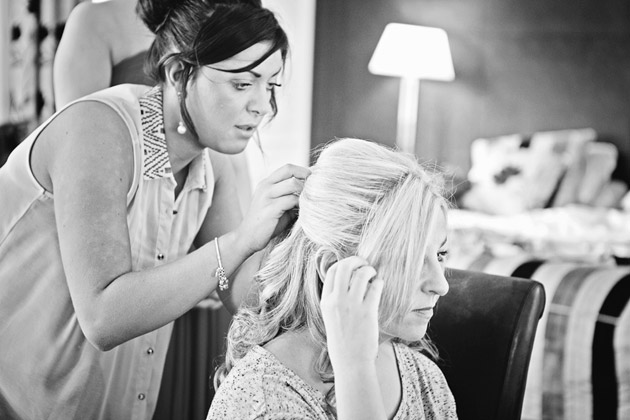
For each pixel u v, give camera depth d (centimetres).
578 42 518
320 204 100
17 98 300
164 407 169
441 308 130
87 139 119
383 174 98
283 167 112
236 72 119
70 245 115
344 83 579
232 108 122
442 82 557
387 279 95
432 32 516
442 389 113
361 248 96
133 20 163
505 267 275
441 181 104
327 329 92
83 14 164
